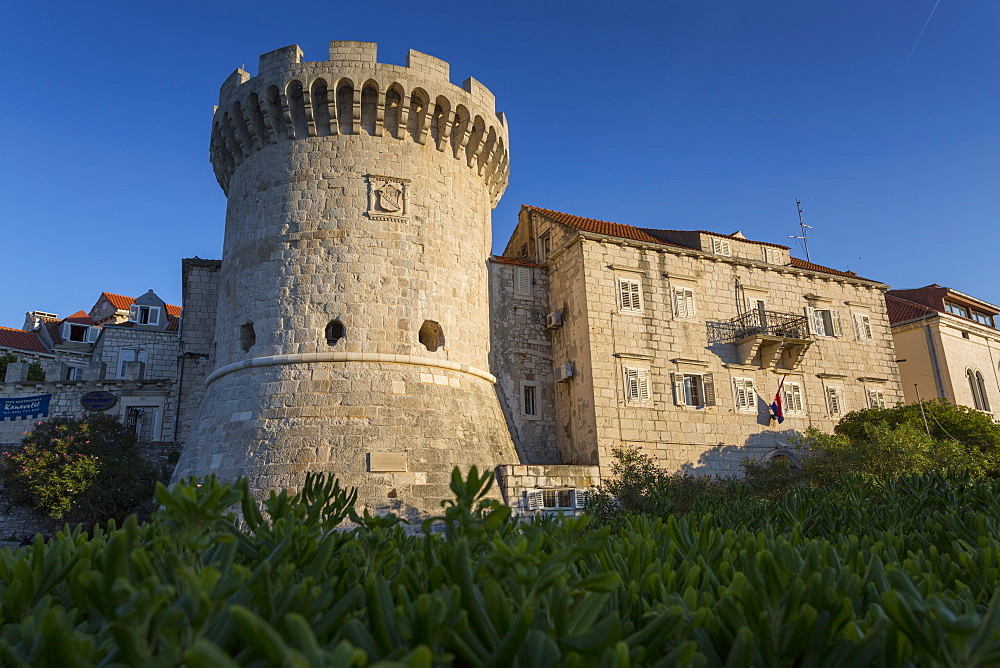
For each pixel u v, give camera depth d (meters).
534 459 29.64
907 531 8.51
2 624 3.76
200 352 32.41
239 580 3.44
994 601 3.32
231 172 28.73
